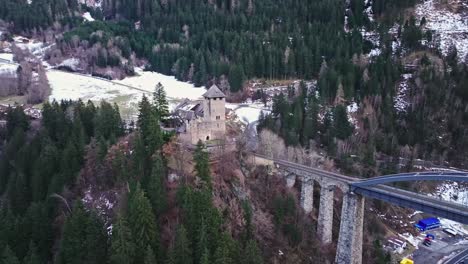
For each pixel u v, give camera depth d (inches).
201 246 2701.8
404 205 3277.6
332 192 3762.3
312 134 5467.5
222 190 3358.8
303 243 3582.7
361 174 4950.8
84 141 3806.6
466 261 4242.1
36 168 3558.1
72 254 2815.0
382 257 3846.0
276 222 3540.8
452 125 6058.1
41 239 3075.8
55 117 4269.2
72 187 3486.7
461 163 5713.6
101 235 2832.2
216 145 3767.2
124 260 2610.7
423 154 5767.7
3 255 2785.4
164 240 2878.9
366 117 5920.3
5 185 3887.8
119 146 3567.9
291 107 5723.4
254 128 5280.5
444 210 3036.4
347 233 3565.5
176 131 3986.2
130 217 2795.3
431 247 4552.2
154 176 2997.0
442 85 6466.5
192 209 2837.1
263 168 3924.7
